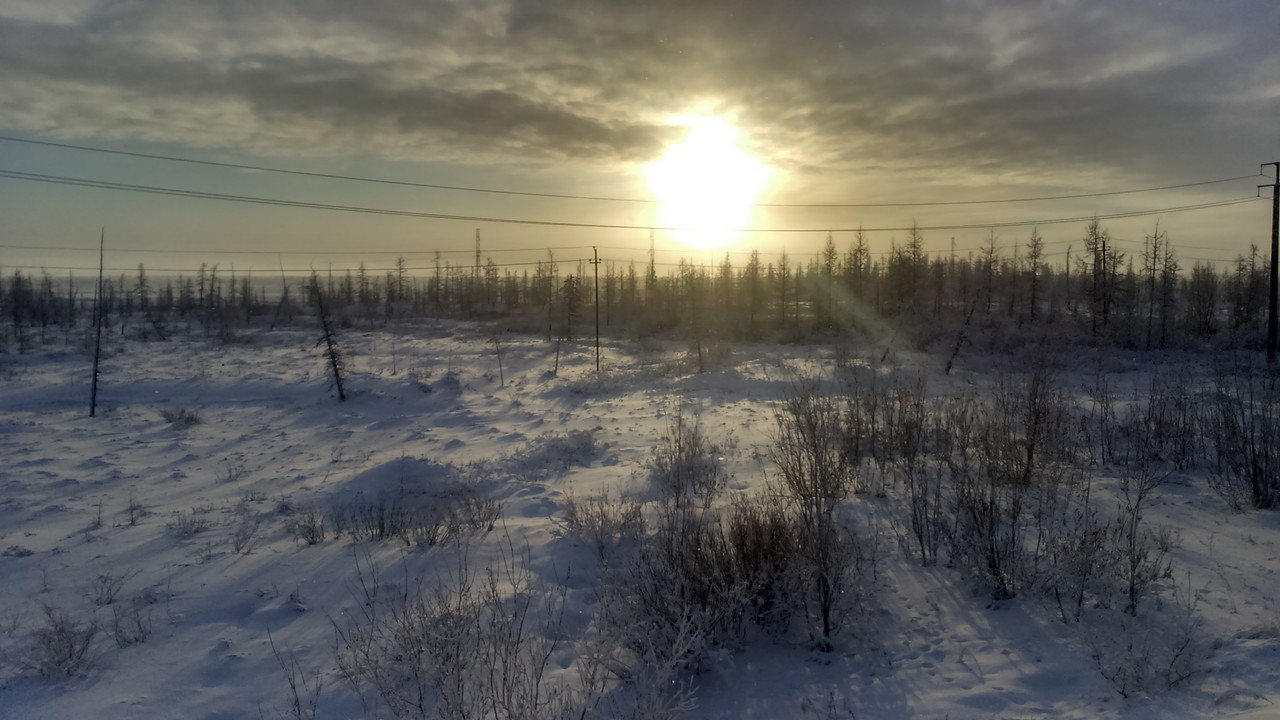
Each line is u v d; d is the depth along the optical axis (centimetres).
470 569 712
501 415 2348
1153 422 1145
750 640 547
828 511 612
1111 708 405
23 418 2288
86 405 2567
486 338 5206
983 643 511
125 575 762
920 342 3491
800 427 875
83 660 544
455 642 448
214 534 973
